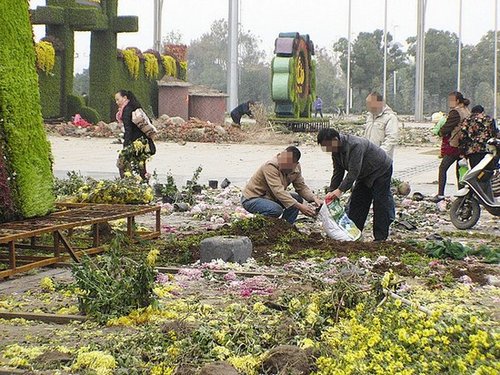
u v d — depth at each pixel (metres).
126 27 47.47
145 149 17.83
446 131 18.03
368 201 13.31
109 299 8.45
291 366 6.73
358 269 10.44
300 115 47.72
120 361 7.06
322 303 8.18
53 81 45.16
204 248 11.15
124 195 13.77
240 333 7.57
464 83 125.69
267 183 13.14
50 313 8.66
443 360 6.21
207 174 24.58
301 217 15.12
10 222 11.30
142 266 8.56
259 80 118.12
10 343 7.73
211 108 54.59
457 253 11.72
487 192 15.20
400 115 107.19
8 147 11.42
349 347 6.81
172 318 8.38
